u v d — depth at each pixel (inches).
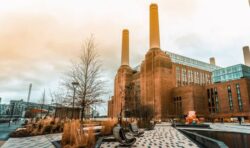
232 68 3186.5
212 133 712.4
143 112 1510.8
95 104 581.3
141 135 654.5
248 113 2514.8
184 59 4308.6
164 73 3511.3
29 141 476.4
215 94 3043.8
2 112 4899.1
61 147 343.9
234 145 403.2
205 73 4301.2
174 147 392.8
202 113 3070.9
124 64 4854.8
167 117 3213.6
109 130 597.3
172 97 3467.0
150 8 4173.2
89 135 337.1
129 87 2087.8
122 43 5022.1
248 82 2682.1
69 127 372.8
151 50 3892.7
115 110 4591.5
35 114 1641.2
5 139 552.4
